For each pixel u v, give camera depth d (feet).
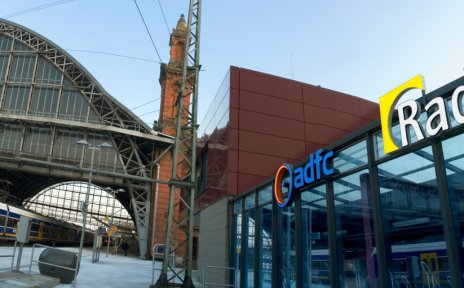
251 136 61.67
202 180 80.07
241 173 59.41
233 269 52.01
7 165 188.24
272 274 40.88
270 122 63.52
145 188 195.93
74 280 49.55
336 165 31.53
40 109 197.36
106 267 86.12
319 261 32.94
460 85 19.97
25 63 205.05
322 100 68.33
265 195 45.85
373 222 26.30
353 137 28.99
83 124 191.52
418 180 22.65
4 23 207.82
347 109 69.87
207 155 77.05
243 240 51.26
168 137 201.05
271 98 65.00
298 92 67.21
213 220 64.18
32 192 303.07
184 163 117.91
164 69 222.48
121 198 260.62
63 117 197.67
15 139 193.36
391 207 24.72
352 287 28.30
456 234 19.79
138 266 100.78
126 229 335.06
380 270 24.70
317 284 32.86
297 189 37.06
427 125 21.27
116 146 199.21
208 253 65.57
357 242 28.14
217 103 71.61
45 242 179.22
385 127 24.32
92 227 383.65
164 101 217.36
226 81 65.92
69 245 228.22
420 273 22.00
